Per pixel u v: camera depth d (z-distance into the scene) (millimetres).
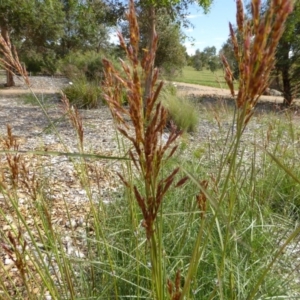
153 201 689
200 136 5578
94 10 8703
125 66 635
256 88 603
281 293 1680
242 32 698
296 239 2332
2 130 5879
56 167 3881
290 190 3008
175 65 18844
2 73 17766
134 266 1706
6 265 2066
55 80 17672
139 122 635
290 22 8484
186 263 1813
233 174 1216
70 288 1356
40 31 16406
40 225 2332
